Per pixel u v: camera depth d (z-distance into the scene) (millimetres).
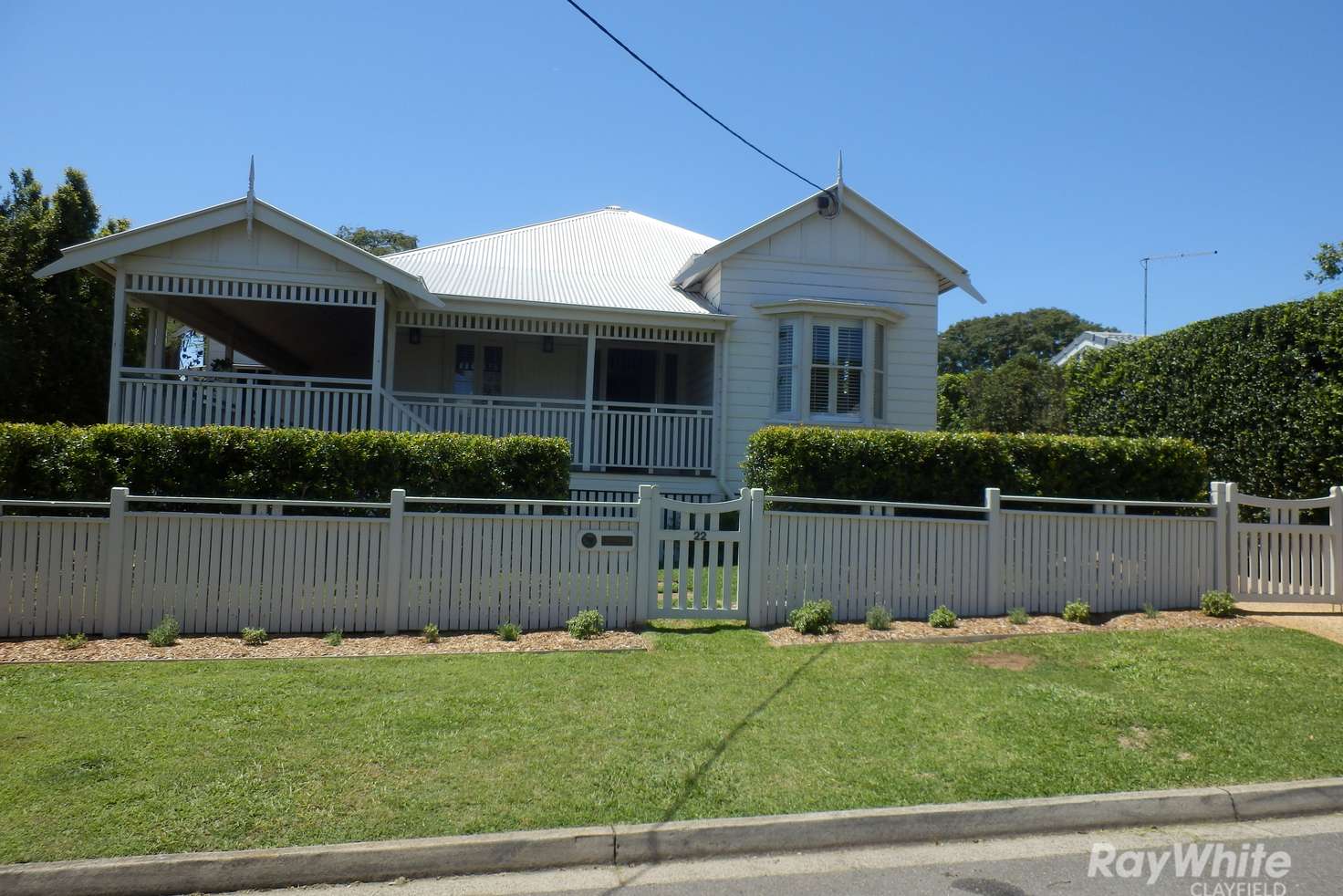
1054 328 65688
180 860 4539
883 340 17531
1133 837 5410
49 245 18844
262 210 14031
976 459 11383
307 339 21922
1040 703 7305
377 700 6945
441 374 19625
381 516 9875
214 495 9656
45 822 4895
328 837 4836
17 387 18062
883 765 6043
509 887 4633
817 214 17359
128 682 7242
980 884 4727
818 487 11211
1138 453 11680
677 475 17000
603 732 6434
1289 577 10961
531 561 9367
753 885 4688
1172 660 8539
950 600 10195
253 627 8883
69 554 8633
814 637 9164
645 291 18312
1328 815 5820
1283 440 12875
